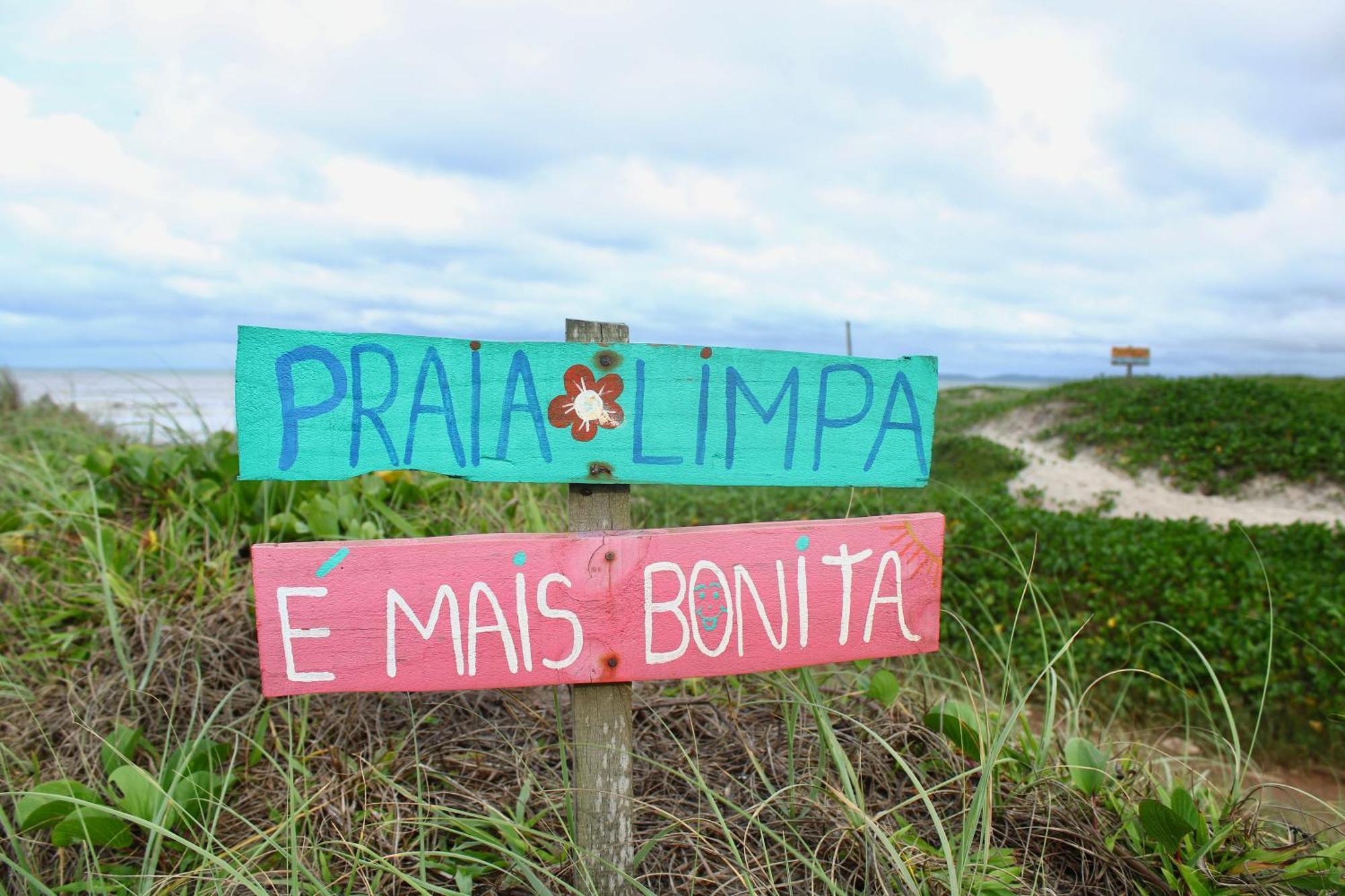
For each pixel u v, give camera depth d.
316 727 2.49
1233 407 11.86
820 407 1.94
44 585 3.25
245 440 1.67
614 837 1.90
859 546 1.96
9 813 2.18
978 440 12.70
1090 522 7.48
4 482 4.26
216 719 2.53
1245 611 5.11
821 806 2.09
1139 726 4.28
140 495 3.97
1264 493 9.57
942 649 3.66
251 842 2.00
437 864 1.91
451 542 1.77
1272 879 1.92
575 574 1.82
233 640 2.81
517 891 1.92
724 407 1.88
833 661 1.97
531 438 1.80
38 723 2.42
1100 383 14.22
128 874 1.95
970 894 1.81
